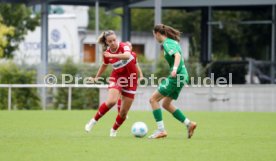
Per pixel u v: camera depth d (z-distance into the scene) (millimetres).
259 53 112062
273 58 91250
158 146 26188
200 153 24109
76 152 24188
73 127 36969
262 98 61344
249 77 89062
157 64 64938
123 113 30328
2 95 65312
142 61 76875
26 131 33969
